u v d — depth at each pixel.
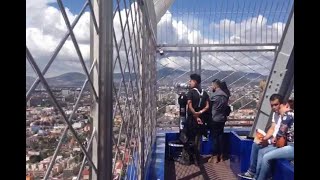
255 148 4.27
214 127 5.98
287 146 3.61
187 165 5.97
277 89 4.91
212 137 6.06
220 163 6.11
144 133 4.11
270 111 5.03
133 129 3.02
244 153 4.88
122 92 2.26
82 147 1.30
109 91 1.50
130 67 2.67
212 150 6.18
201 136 6.04
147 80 4.64
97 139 1.48
